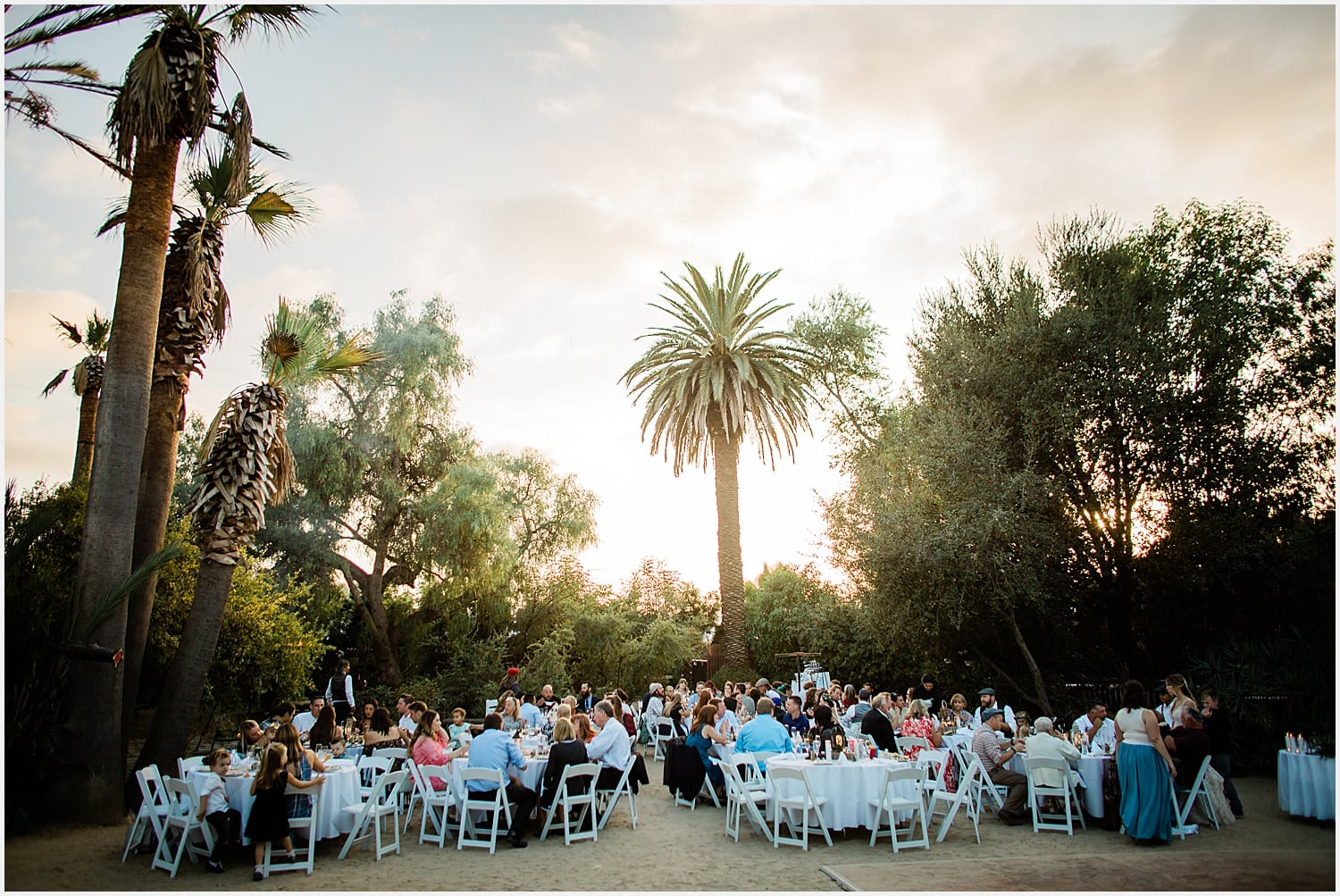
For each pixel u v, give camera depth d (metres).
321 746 11.37
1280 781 9.85
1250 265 17.34
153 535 11.05
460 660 24.06
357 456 24.50
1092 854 7.82
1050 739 9.32
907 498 18.69
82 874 7.28
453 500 24.42
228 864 7.68
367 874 7.32
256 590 15.30
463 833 8.48
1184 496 17.39
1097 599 18.84
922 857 7.77
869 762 8.73
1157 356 17.12
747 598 33.22
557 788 8.89
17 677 9.69
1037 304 19.55
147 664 13.84
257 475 11.02
